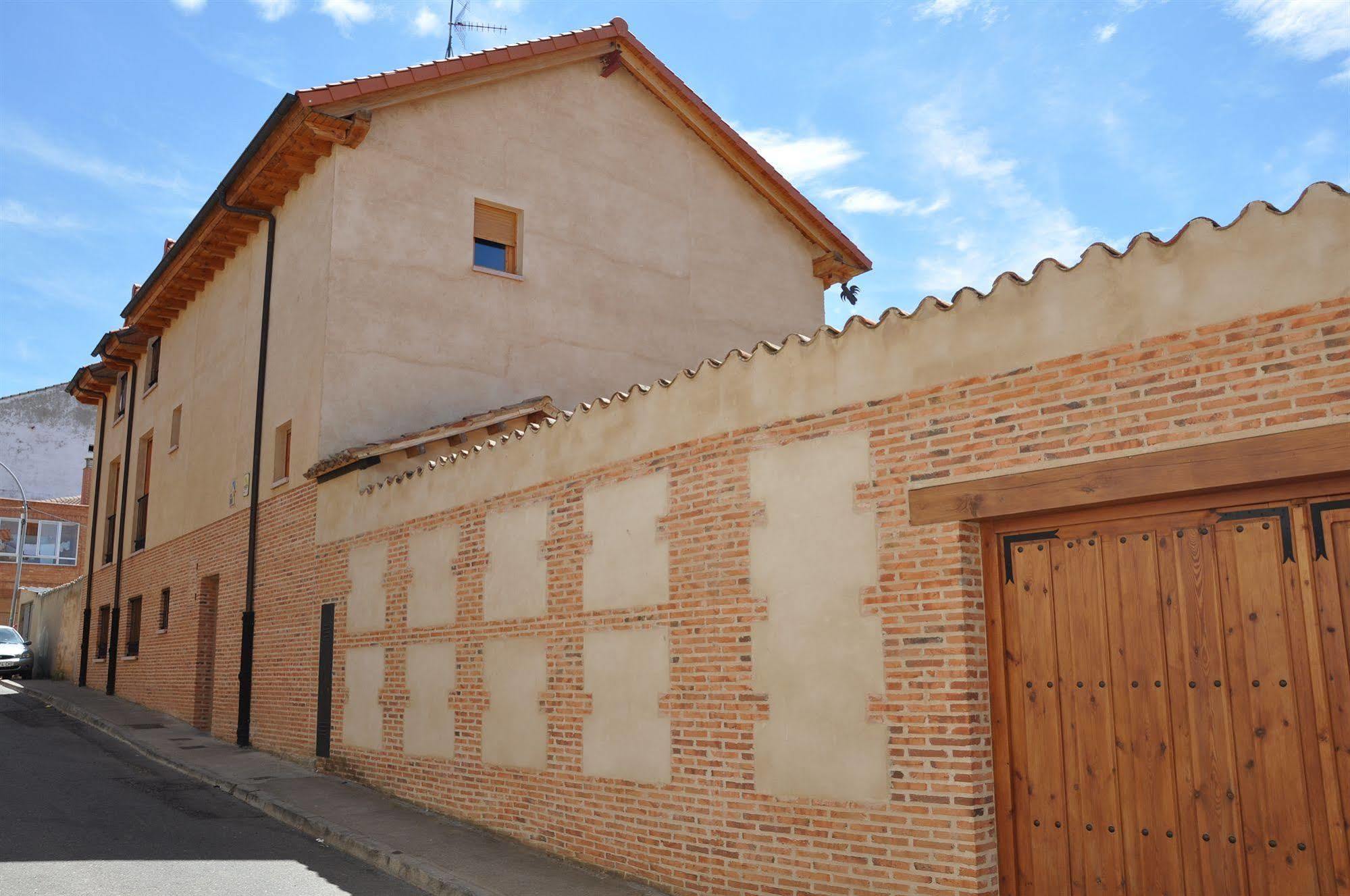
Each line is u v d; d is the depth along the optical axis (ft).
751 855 23.32
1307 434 16.30
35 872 25.12
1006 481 19.77
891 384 21.94
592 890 25.55
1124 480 18.19
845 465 22.57
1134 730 18.21
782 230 62.44
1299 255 16.69
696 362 56.90
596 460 29.43
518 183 52.06
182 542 60.34
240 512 51.90
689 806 24.99
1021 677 19.85
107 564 77.36
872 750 21.18
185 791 38.34
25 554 134.00
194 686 55.26
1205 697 17.44
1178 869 17.42
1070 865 18.75
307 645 43.78
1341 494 16.33
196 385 61.46
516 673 31.45
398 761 36.58
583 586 29.27
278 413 49.24
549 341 51.65
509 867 27.68
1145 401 18.12
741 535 24.63
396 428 46.09
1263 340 16.92
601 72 56.18
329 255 45.68
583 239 53.93
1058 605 19.44
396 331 46.85
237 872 26.71
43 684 81.05
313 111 44.78
